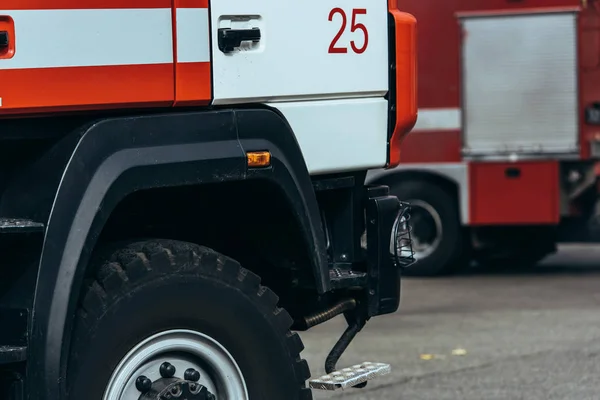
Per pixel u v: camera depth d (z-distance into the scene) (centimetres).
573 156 1488
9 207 493
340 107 592
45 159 489
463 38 1504
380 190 628
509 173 1501
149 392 513
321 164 585
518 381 930
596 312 1248
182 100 518
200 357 530
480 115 1505
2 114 466
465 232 1547
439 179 1525
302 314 628
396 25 614
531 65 1494
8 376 475
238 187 559
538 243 1566
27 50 467
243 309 539
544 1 1487
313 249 571
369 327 1182
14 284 478
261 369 545
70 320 474
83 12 484
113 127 494
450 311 1271
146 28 505
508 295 1373
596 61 1484
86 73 485
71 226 478
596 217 1512
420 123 1515
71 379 485
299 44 568
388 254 622
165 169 505
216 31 531
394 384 925
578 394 883
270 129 550
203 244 608
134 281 505
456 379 941
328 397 882
